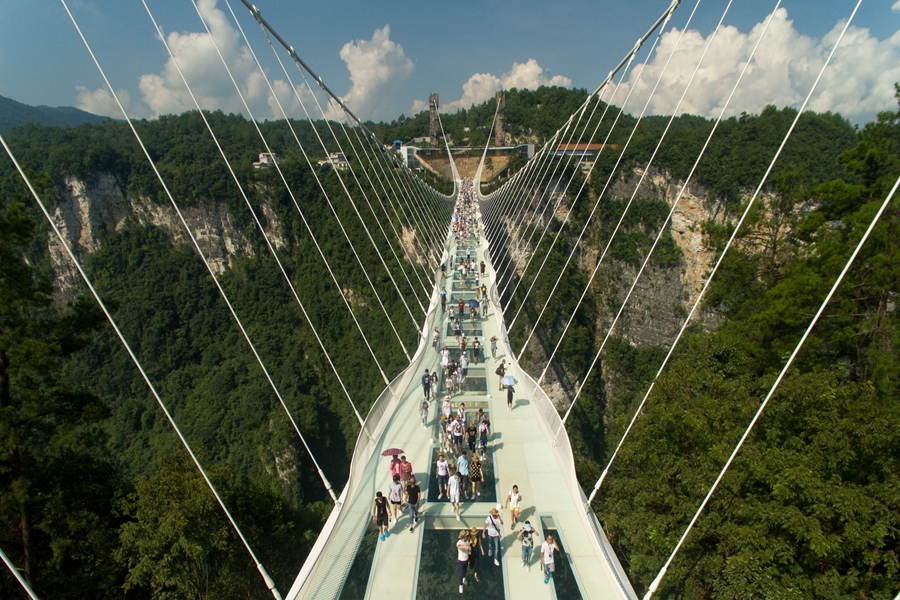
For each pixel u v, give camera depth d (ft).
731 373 55.72
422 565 28.09
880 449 35.06
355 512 32.37
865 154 56.75
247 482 61.82
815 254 61.77
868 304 57.88
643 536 44.29
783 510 32.68
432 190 242.17
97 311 48.70
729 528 35.76
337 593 26.27
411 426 43.75
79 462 47.34
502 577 27.30
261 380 190.80
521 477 36.19
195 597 43.45
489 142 410.93
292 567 53.16
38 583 43.24
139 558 42.96
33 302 46.03
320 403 180.86
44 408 44.04
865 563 32.50
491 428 43.62
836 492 31.73
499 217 217.56
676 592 43.21
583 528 31.14
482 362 59.62
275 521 53.16
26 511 42.45
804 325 57.31
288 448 153.17
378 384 172.55
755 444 38.47
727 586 34.22
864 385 43.75
